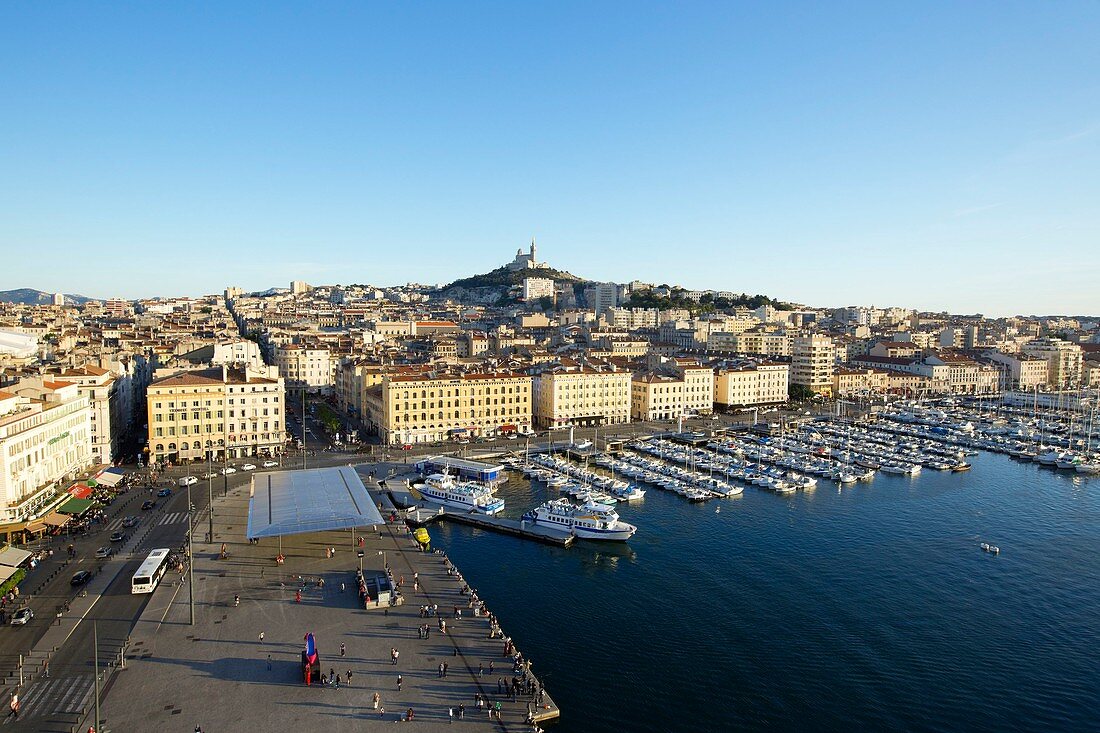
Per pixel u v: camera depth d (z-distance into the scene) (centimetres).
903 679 10256
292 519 13212
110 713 8281
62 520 14375
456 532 16588
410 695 8800
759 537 16225
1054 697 9869
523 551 15238
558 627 11644
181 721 8150
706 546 15588
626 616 12081
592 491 19338
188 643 9994
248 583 12150
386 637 10294
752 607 12481
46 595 11494
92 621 10625
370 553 13825
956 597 12975
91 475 17550
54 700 8525
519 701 8781
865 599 12862
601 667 10406
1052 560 14838
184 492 17562
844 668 10519
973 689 10038
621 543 15725
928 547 15600
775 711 9438
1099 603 12769
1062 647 11206
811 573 14050
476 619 10962
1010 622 12019
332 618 10862
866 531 16675
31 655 9588
